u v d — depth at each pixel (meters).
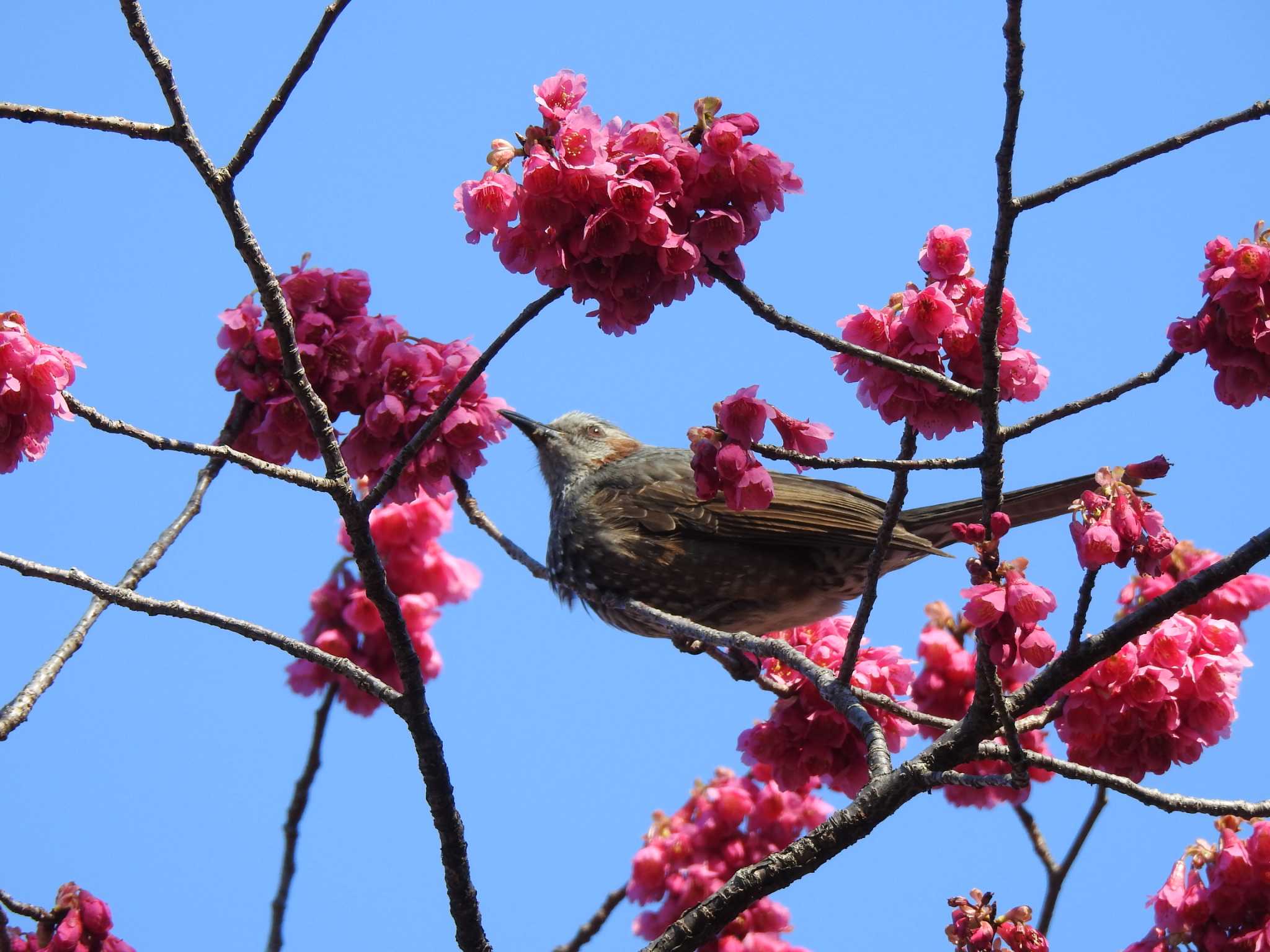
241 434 10.33
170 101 7.92
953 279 8.54
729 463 7.66
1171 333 8.09
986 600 7.36
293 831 11.00
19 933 9.55
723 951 11.90
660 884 12.36
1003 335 8.55
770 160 7.80
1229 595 10.33
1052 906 10.64
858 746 11.01
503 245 7.89
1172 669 9.27
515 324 8.27
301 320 10.03
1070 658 8.79
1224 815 7.71
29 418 7.98
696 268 7.99
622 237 7.58
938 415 8.48
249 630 8.87
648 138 7.76
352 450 9.97
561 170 7.51
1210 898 9.34
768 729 11.07
